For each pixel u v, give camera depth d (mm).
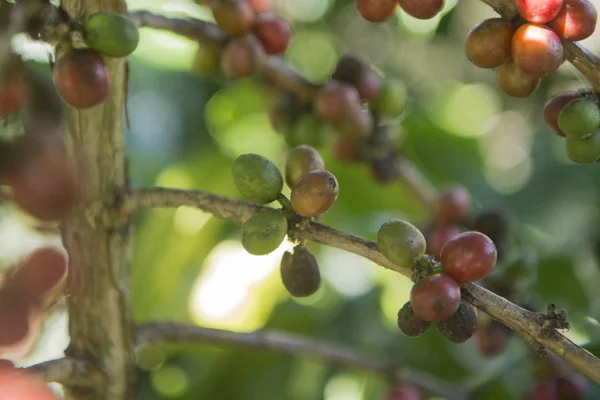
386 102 636
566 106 520
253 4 630
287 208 516
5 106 497
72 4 524
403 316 507
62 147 482
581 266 701
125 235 551
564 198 968
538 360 619
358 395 807
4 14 485
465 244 498
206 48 615
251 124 863
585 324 662
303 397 764
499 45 519
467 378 692
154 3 788
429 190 686
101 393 554
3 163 469
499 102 1159
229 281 808
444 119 954
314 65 1145
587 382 627
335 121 615
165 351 757
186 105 910
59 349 610
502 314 499
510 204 934
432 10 522
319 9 1141
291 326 795
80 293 550
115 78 534
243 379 751
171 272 800
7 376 485
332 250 848
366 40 1182
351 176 785
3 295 512
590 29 513
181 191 534
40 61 563
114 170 543
